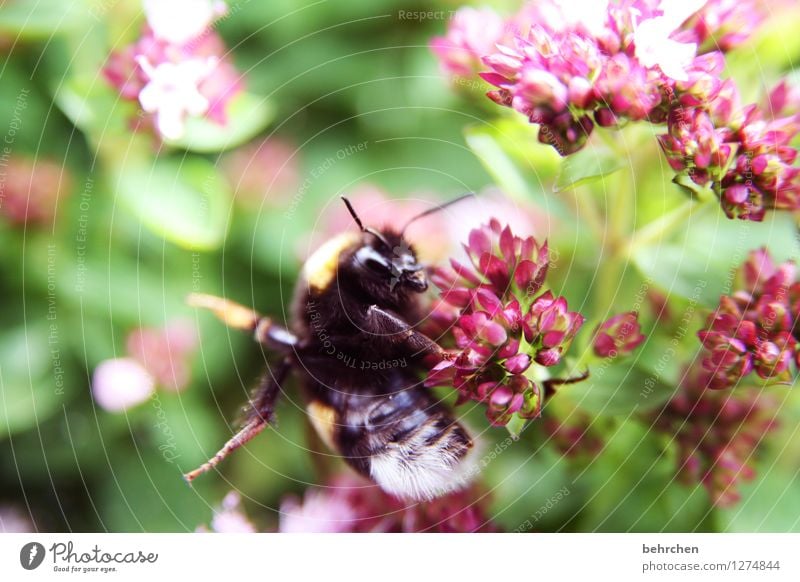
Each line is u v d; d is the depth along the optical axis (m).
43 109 0.15
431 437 0.13
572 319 0.13
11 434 0.15
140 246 0.15
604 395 0.13
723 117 0.13
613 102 0.13
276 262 0.15
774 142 0.13
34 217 0.15
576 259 0.14
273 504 0.15
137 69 0.15
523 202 0.14
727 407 0.14
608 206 0.14
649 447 0.14
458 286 0.13
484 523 0.14
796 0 0.13
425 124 0.15
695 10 0.13
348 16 0.15
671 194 0.14
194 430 0.15
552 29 0.13
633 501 0.14
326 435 0.13
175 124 0.15
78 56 0.15
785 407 0.14
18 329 0.15
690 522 0.14
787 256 0.14
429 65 0.15
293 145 0.15
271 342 0.13
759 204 0.13
